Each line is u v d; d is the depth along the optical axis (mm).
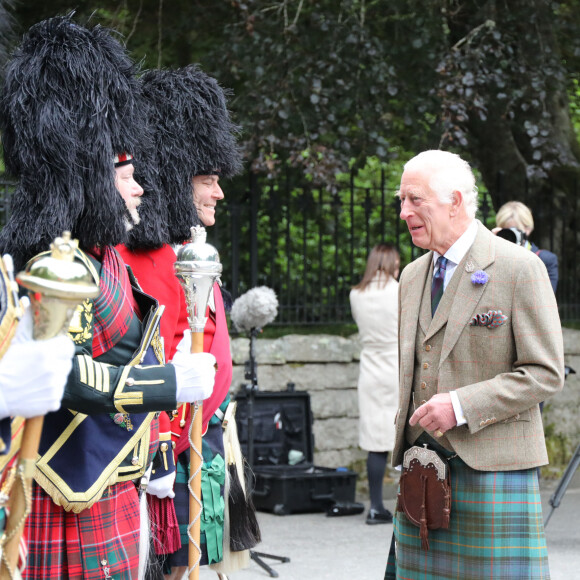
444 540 3895
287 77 9602
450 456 3885
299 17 9859
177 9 10508
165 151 4516
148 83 4633
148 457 3389
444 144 10297
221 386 4348
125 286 3301
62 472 3029
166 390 3008
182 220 4539
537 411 3920
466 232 3977
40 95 3248
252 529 4633
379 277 8531
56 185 3211
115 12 10367
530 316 3824
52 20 3381
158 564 3891
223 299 4746
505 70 10211
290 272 10227
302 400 8938
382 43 10000
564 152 10133
